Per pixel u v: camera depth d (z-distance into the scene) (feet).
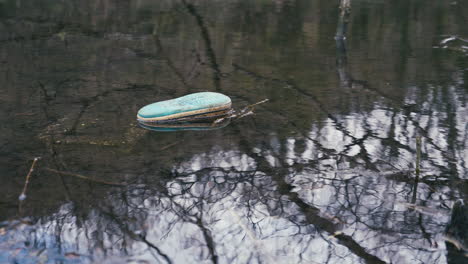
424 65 13.09
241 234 5.58
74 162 7.14
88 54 14.14
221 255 5.22
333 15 21.34
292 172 6.97
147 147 7.75
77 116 8.98
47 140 7.88
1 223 5.62
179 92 10.55
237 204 6.16
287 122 8.82
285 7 23.36
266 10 22.47
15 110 9.25
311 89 10.84
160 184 6.59
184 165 7.15
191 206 6.11
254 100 10.07
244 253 5.26
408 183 6.64
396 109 9.49
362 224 5.75
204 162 7.25
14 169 6.86
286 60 13.62
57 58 13.57
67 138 7.97
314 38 16.76
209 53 14.48
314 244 5.41
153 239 5.46
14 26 17.98
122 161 7.24
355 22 19.71
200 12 21.68
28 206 5.97
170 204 6.13
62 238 5.42
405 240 5.45
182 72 12.31
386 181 6.71
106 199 6.19
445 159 7.31
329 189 6.52
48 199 6.14
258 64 13.16
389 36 17.10
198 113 8.98
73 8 22.20
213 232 5.61
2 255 5.10
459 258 5.13
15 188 6.36
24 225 5.61
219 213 5.98
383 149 7.68
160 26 18.56
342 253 5.25
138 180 6.68
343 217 5.90
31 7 22.08
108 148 7.66
